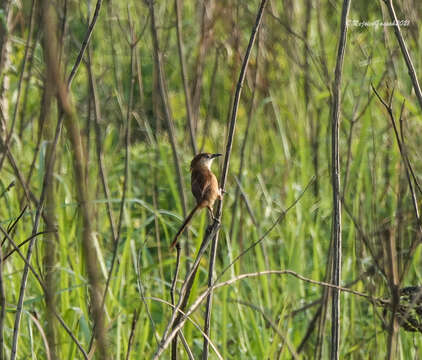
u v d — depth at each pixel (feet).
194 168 32.32
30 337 24.18
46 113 14.69
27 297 30.76
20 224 30.71
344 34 23.68
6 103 33.17
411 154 35.47
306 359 29.50
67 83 21.25
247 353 29.25
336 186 23.20
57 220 30.68
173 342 21.84
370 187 34.88
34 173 37.52
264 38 43.09
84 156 31.65
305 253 37.93
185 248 34.71
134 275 33.50
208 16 39.60
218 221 23.66
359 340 30.07
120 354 28.48
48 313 16.28
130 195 37.42
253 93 34.45
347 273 32.96
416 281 31.17
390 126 36.47
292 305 31.17
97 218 35.06
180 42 34.04
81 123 43.19
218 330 31.32
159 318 31.73
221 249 38.55
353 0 43.01
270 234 39.14
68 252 29.86
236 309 31.12
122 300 29.96
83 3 44.78
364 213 33.09
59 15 33.27
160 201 41.70
